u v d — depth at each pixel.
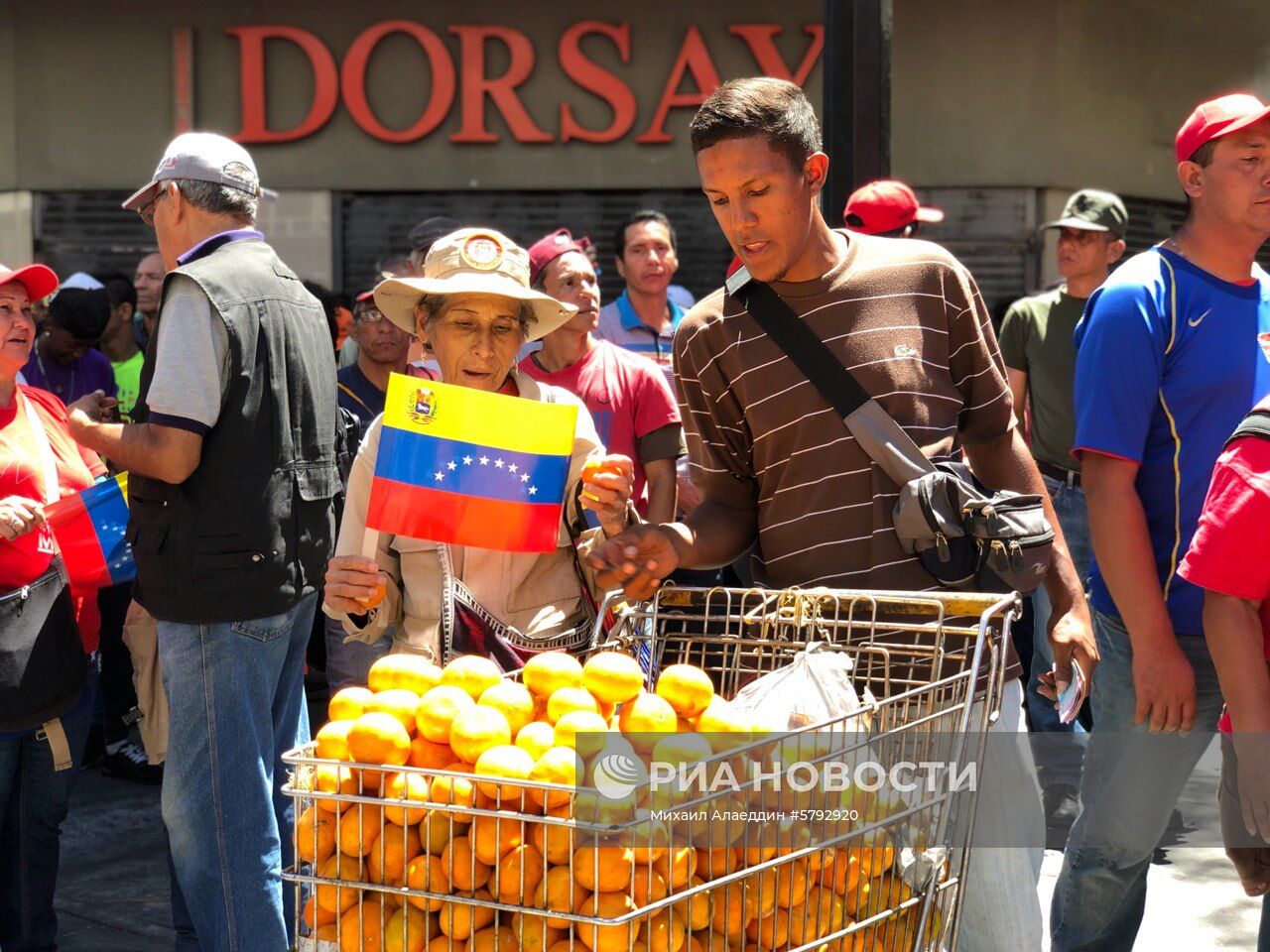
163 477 3.35
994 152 12.06
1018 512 2.77
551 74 12.10
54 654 3.91
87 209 12.53
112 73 12.36
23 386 4.34
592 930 2.14
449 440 2.95
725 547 3.12
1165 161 12.82
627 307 6.29
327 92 12.16
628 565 2.82
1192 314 3.40
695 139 2.85
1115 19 12.29
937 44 12.01
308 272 12.34
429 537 2.96
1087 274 6.21
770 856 2.23
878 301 2.93
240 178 3.70
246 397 3.43
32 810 4.03
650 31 12.01
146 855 5.36
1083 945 3.63
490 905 2.17
